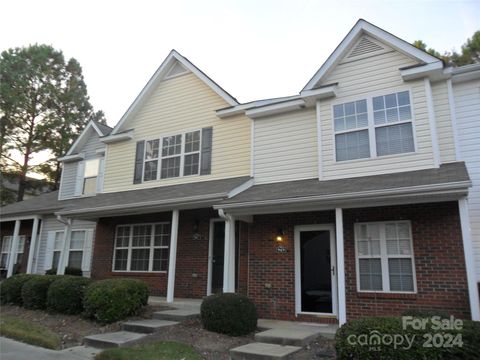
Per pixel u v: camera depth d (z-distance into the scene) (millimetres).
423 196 7191
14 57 27531
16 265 18016
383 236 8406
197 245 11805
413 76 8977
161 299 11281
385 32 9438
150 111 14594
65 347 7203
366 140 9367
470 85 8969
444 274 7621
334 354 6227
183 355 6184
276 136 11125
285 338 6934
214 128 12836
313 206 8398
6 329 8266
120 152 15016
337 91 9969
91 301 8742
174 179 13227
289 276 9461
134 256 13234
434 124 8641
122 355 6125
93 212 12617
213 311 7777
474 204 8320
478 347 4996
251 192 9938
